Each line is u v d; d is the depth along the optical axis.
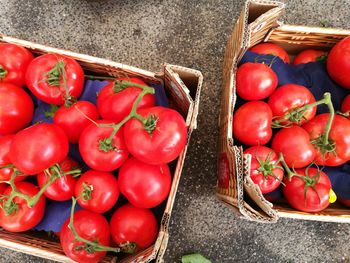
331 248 0.49
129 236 0.34
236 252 0.49
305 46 0.45
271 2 0.35
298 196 0.37
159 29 0.51
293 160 0.37
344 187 0.41
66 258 0.36
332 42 0.43
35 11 0.51
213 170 0.49
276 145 0.37
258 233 0.49
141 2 0.51
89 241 0.31
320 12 0.52
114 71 0.39
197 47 0.51
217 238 0.49
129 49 0.51
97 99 0.36
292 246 0.49
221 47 0.51
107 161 0.31
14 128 0.36
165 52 0.51
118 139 0.31
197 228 0.49
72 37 0.51
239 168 0.32
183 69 0.33
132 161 0.33
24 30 0.51
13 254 0.48
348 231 0.49
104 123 0.31
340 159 0.38
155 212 0.38
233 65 0.37
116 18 0.51
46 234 0.40
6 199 0.33
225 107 0.41
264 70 0.37
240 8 0.51
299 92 0.37
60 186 0.33
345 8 0.52
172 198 0.34
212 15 0.51
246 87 0.37
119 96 0.33
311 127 0.38
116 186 0.33
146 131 0.29
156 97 0.39
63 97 0.35
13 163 0.31
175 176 0.35
